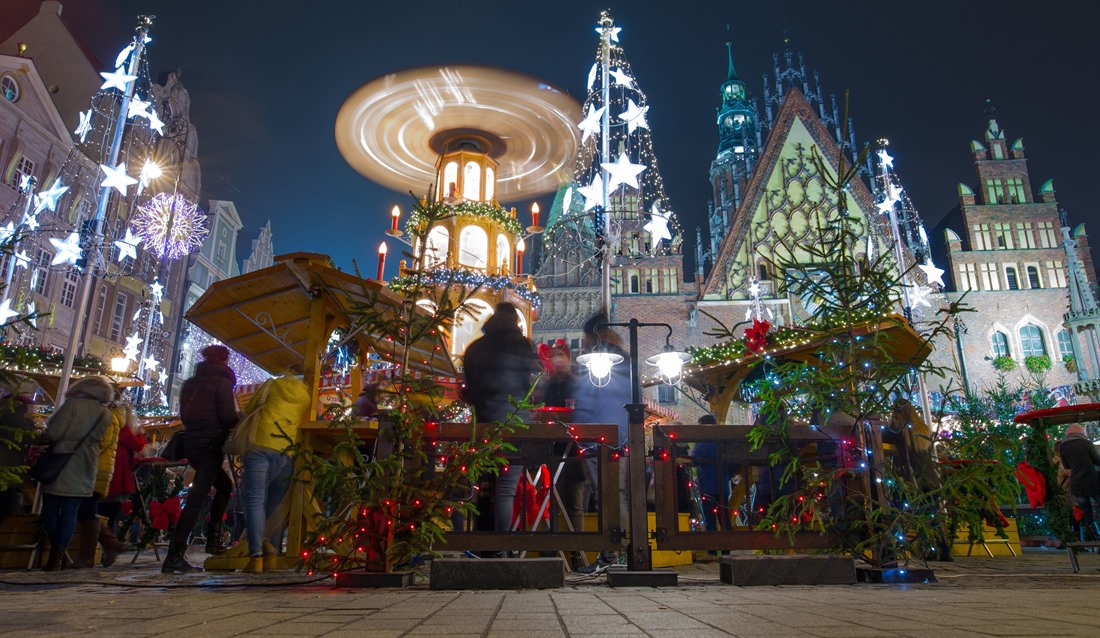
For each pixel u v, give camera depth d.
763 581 4.24
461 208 17.73
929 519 4.68
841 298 5.08
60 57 36.06
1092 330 34.31
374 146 15.59
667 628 2.42
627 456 4.68
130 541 9.18
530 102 14.48
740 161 52.03
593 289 36.72
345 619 2.67
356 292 6.33
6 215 27.23
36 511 6.94
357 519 4.33
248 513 5.39
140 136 35.12
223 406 5.77
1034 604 3.10
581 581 4.56
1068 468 7.53
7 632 2.31
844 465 4.82
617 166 13.31
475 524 5.62
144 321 35.66
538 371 5.68
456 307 4.80
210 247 43.31
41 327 27.38
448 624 2.52
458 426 4.55
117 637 2.19
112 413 6.43
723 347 9.29
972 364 35.84
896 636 2.18
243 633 2.29
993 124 41.56
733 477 7.77
